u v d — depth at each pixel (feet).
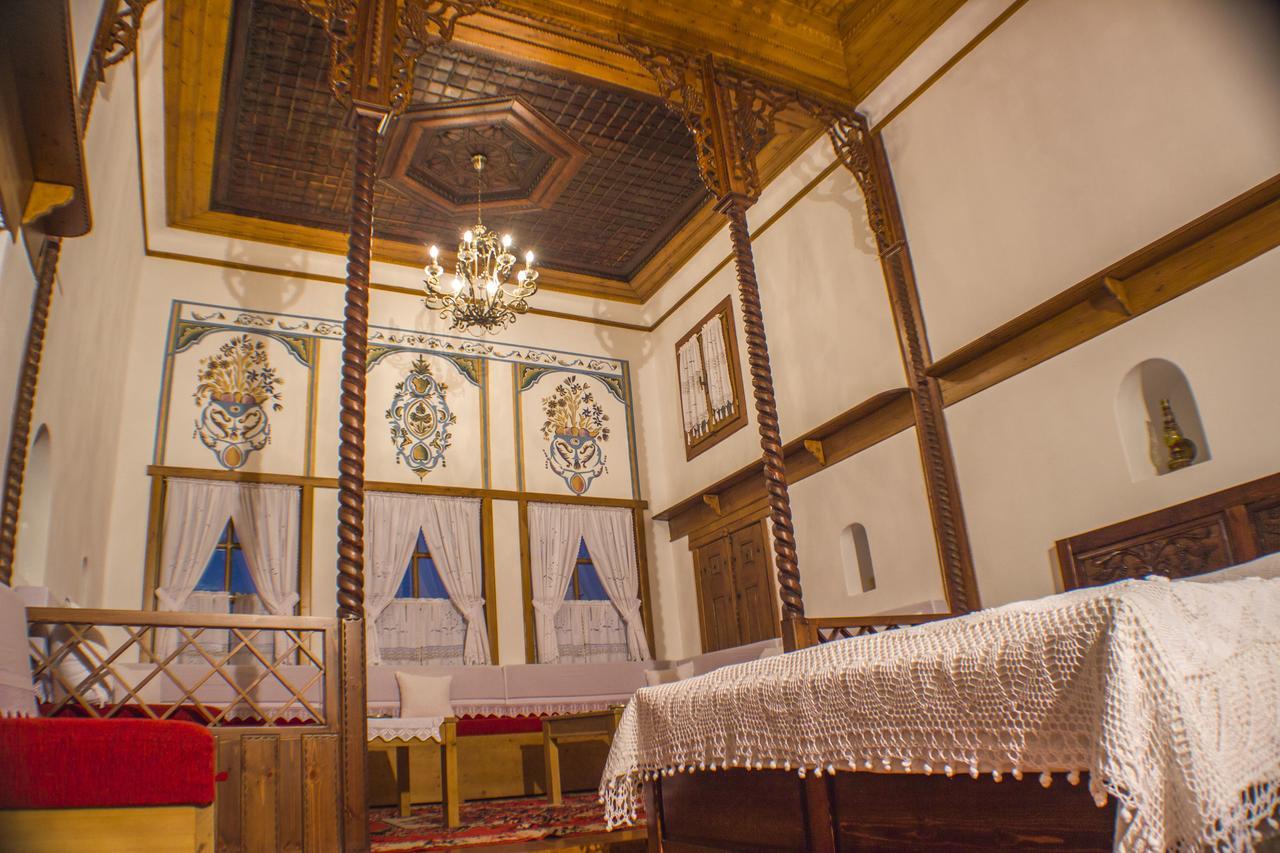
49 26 9.98
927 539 26.45
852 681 7.34
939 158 27.02
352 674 15.57
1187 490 19.83
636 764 10.69
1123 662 5.02
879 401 27.86
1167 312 20.59
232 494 32.09
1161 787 4.76
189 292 33.58
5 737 8.10
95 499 25.77
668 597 38.47
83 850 8.14
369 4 21.17
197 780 8.60
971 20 25.99
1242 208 18.81
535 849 15.34
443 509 35.27
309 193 33.12
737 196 25.05
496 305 31.63
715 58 26.71
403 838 17.44
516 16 25.34
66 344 18.86
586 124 30.37
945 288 26.55
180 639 29.60
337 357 35.32
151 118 27.25
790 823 8.80
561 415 38.81
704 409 37.73
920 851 7.12
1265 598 6.01
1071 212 22.99
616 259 39.34
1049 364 23.24
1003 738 5.92
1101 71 22.52
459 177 32.55
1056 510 22.68
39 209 12.91
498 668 32.76
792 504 32.19
